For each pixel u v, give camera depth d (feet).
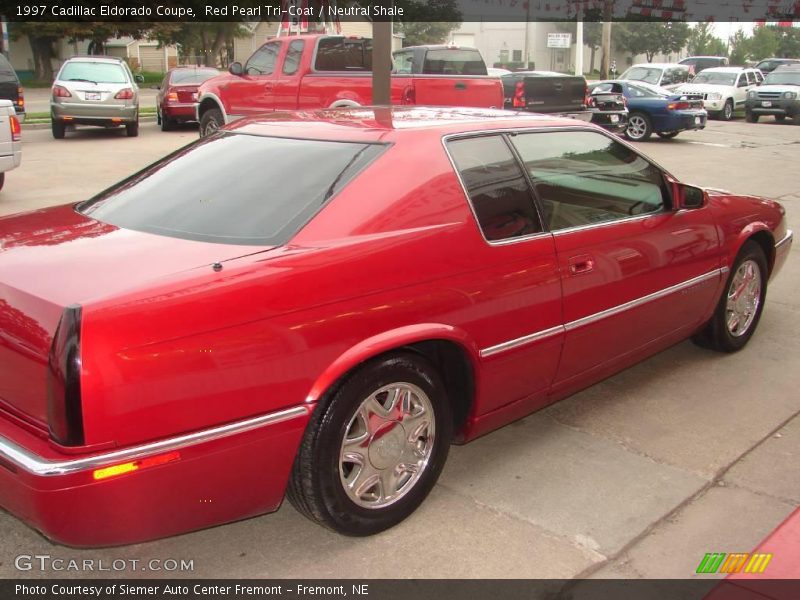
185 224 10.13
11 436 8.02
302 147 11.14
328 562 9.84
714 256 15.35
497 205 11.24
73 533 7.95
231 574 9.61
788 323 19.60
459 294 10.36
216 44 158.10
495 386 11.24
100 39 143.33
